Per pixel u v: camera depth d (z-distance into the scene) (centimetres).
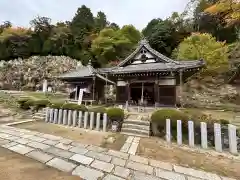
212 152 471
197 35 1833
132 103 1208
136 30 3306
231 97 1567
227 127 520
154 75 1130
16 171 315
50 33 3247
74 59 3050
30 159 380
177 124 552
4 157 384
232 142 475
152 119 634
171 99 1081
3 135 570
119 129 693
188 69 974
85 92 1409
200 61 931
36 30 3191
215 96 1656
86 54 3073
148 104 1184
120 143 531
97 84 1486
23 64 2691
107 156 416
